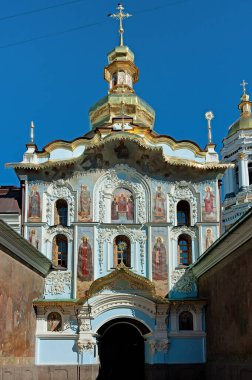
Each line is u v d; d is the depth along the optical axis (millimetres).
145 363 35094
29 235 35125
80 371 32375
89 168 36375
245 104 59125
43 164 35906
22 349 29344
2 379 25203
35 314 32781
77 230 35188
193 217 35969
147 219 35688
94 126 44344
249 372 23625
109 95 43750
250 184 56688
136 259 34906
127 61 46312
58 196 36062
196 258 35156
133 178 36406
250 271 23734
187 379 32562
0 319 24922
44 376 32344
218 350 29500
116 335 43531
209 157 37219
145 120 44406
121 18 48344
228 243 26219
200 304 33094
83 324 33031
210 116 38375
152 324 33219
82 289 34156
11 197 37438
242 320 24828
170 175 36531
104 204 35906
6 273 25969
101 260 34781
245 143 56594
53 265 34719
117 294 33219
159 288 34312
